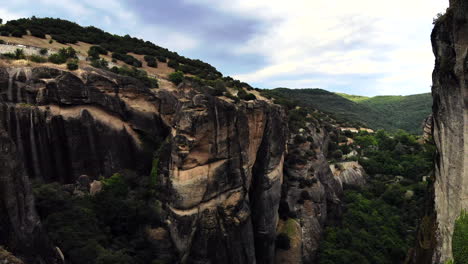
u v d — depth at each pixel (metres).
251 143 44.47
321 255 50.91
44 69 40.44
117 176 39.06
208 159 38.75
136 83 47.62
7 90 37.62
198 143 38.00
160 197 39.38
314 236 53.22
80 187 37.66
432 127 30.30
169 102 49.62
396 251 52.22
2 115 35.75
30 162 37.59
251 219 45.91
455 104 23.64
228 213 38.69
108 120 43.31
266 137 47.16
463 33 21.92
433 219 29.31
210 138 38.94
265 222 45.16
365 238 55.31
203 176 37.78
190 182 36.69
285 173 58.41
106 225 34.94
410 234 58.22
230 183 40.50
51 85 39.97
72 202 33.62
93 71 44.38
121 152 44.03
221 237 37.75
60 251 27.58
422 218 33.72
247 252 39.97
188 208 36.34
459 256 21.78
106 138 42.62
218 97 42.25
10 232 21.77
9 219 21.92
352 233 57.28
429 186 34.38
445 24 24.67
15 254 21.62
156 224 37.59
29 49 47.81
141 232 36.34
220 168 39.53
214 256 37.09
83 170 40.72
